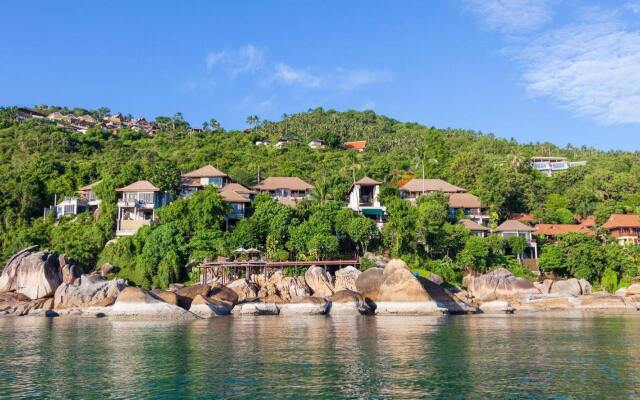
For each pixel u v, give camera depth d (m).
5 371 27.75
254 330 45.53
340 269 72.50
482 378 25.39
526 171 133.12
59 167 112.81
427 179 117.00
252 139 180.38
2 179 105.81
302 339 39.25
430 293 68.31
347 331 44.69
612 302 74.12
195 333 43.34
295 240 77.81
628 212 114.31
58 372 27.38
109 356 32.03
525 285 75.38
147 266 74.69
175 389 23.47
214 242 77.50
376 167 126.81
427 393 22.58
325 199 99.69
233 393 22.69
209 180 105.12
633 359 30.66
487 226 102.88
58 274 70.25
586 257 83.62
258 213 83.38
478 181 116.50
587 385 24.00
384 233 82.94
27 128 168.62
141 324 51.41
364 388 23.42
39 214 101.62
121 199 90.69
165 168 96.06
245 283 68.81
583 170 140.12
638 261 86.25
